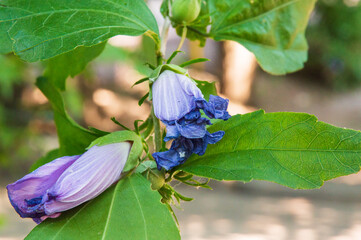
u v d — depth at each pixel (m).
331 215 1.71
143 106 2.08
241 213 1.71
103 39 0.34
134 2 0.35
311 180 0.34
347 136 0.34
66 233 0.33
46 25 0.34
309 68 3.54
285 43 0.42
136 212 0.33
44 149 1.58
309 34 3.52
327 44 3.50
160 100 0.34
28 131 1.51
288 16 0.42
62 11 0.34
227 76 2.42
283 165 0.34
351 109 3.12
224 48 2.42
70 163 0.33
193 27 0.41
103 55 1.09
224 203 1.83
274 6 0.42
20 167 1.80
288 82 3.45
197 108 0.33
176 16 0.38
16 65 1.23
